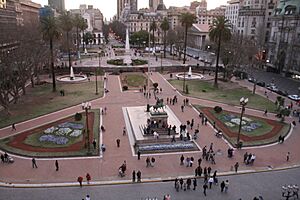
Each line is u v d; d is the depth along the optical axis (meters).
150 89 81.38
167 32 197.25
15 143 44.25
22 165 37.94
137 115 57.28
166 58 144.75
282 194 32.06
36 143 44.38
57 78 94.62
